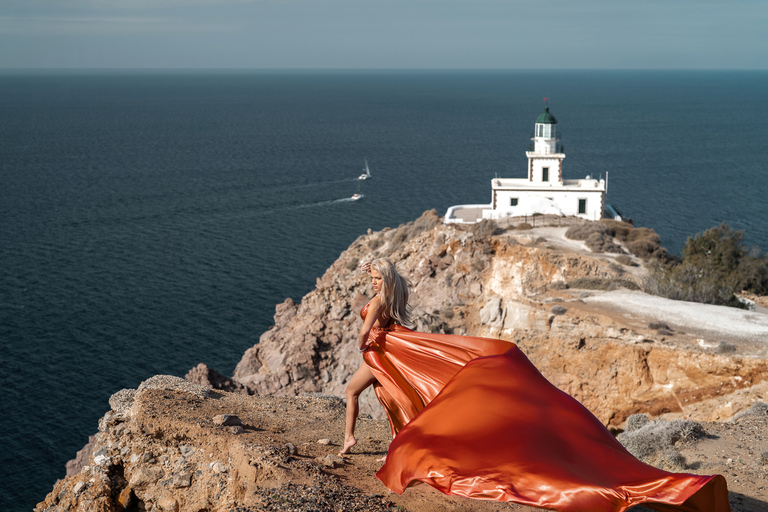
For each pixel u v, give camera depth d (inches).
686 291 1397.6
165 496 383.2
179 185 5723.4
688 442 460.1
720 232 1860.2
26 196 5132.9
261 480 321.7
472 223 2271.2
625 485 232.2
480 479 236.5
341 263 2170.3
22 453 1644.9
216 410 440.5
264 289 2933.1
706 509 235.3
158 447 401.7
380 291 316.8
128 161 7244.1
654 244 1854.1
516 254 1640.0
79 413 1831.9
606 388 1125.1
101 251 3558.1
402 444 267.4
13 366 2103.8
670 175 6284.5
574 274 1541.6
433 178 6063.0
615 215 2635.3
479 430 259.3
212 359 2199.8
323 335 1744.6
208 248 3631.9
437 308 1608.0
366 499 298.0
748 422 498.6
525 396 277.6
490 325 1355.8
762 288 1722.4
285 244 3718.0
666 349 1066.7
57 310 2623.0
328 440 395.5
